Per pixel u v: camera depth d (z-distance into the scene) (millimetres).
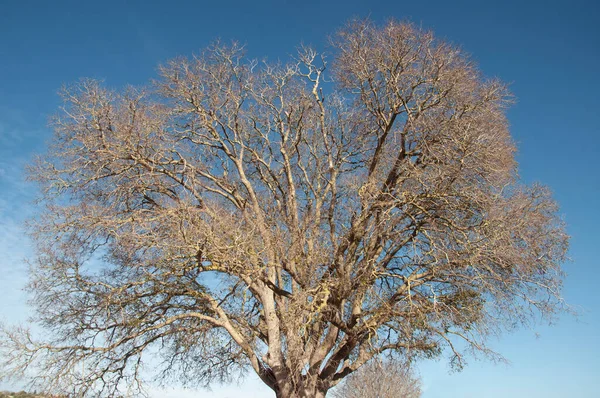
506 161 17562
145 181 17219
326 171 21016
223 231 15352
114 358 16172
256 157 20531
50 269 15953
